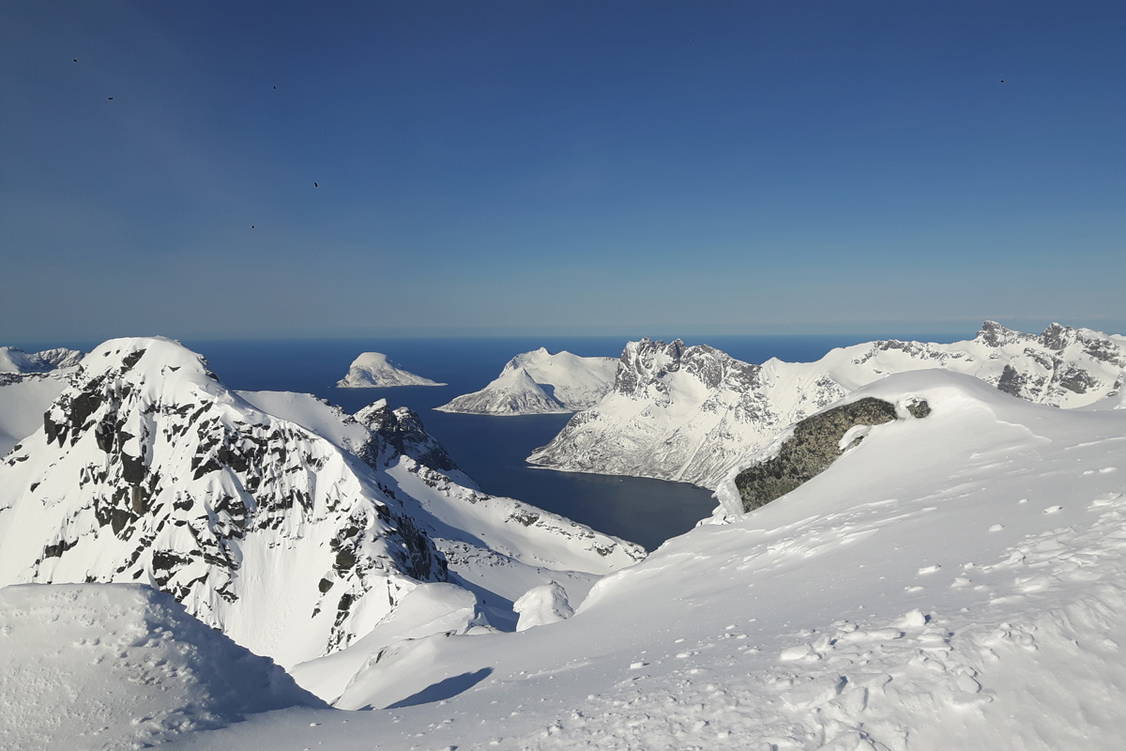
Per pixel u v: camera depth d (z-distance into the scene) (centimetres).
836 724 951
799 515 3397
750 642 1525
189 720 1830
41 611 2050
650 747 1045
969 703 910
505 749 1238
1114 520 1473
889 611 1363
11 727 1694
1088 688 885
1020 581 1264
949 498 2430
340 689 5988
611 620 2802
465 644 3431
